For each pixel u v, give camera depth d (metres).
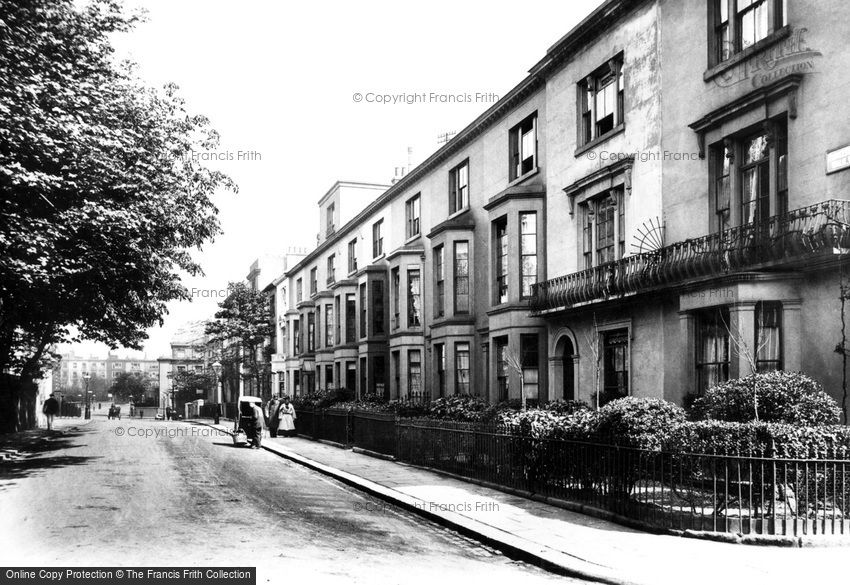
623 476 10.26
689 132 14.52
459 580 7.40
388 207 32.75
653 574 7.34
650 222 15.62
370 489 13.91
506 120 22.67
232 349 58.12
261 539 9.13
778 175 12.34
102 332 25.22
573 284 18.00
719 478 9.02
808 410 10.05
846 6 10.97
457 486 14.24
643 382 15.63
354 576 7.35
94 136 14.05
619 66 17.28
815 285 11.51
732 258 12.38
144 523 10.05
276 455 22.69
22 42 13.56
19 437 26.77
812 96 11.53
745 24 13.37
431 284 27.02
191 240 18.98
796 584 6.95
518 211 20.67
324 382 40.75
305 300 46.31
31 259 13.92
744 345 11.69
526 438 12.74
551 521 10.38
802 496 8.75
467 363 24.25
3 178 12.70
